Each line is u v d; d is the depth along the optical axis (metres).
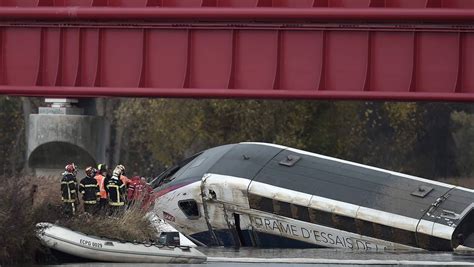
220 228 140.38
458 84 144.25
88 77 154.88
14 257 104.12
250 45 149.50
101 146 175.12
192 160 149.75
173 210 143.25
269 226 137.62
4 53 157.50
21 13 154.25
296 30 148.00
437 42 144.75
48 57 156.25
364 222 132.62
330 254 123.31
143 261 109.19
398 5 144.50
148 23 152.12
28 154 174.00
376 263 112.06
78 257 107.75
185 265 108.38
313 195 135.62
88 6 153.75
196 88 150.75
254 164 141.38
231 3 149.38
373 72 146.25
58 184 148.50
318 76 147.38
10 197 106.38
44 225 106.50
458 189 135.38
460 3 142.75
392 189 135.75
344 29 146.25
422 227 129.88
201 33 151.12
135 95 152.00
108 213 123.88
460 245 129.62
